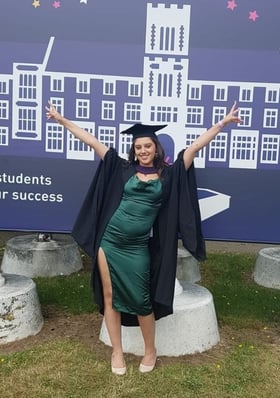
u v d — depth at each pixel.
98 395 3.60
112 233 3.73
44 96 4.56
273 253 6.35
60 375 3.83
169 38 4.46
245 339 4.55
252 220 4.63
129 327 4.19
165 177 3.83
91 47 4.49
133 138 3.81
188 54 4.47
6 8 4.46
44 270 6.30
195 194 3.93
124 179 3.77
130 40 4.48
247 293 5.77
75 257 6.54
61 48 4.50
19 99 4.57
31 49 4.51
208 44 4.46
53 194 4.66
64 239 6.75
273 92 4.48
